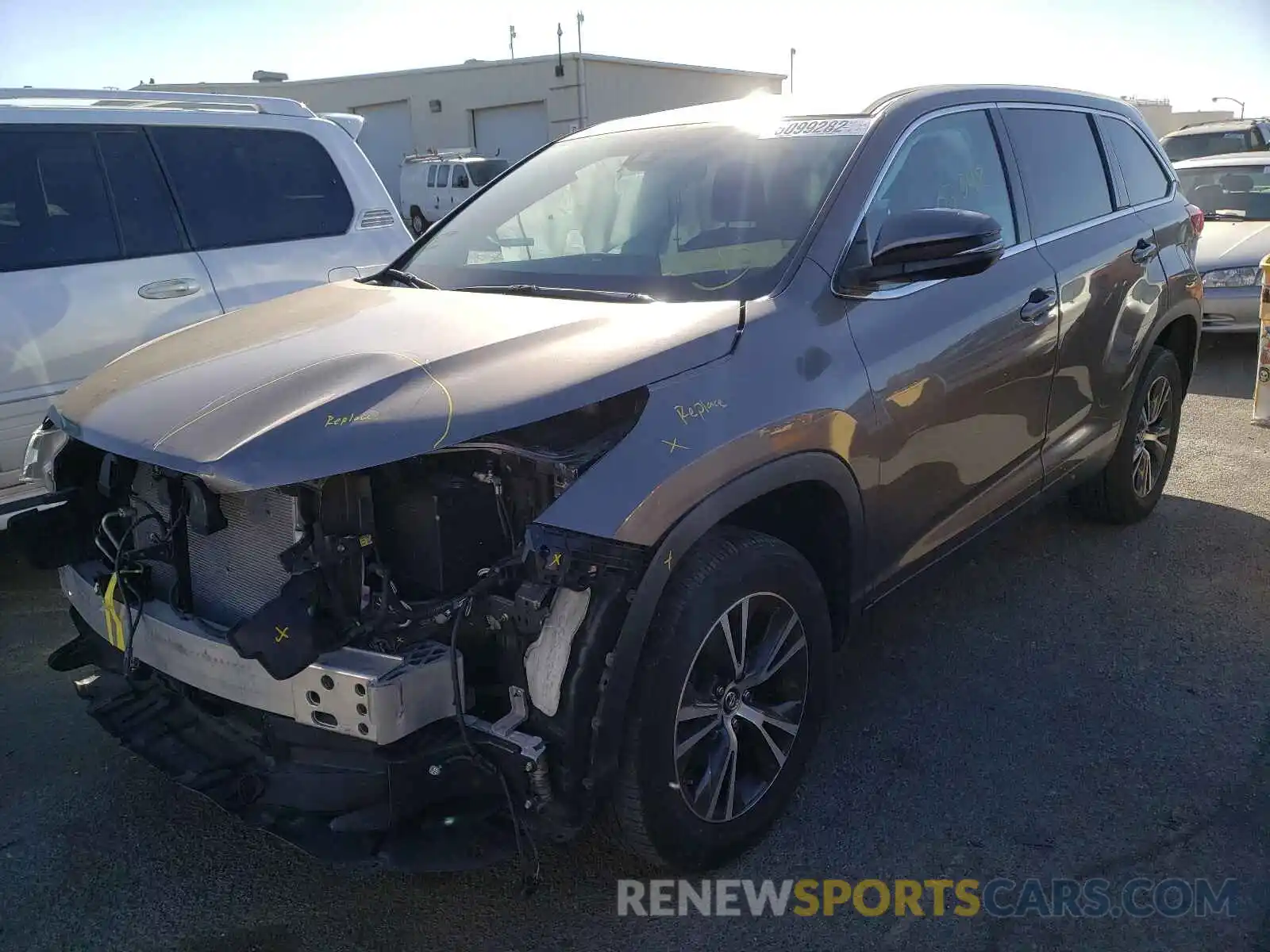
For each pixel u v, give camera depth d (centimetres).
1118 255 425
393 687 217
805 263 290
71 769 329
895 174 326
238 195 543
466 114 3011
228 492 224
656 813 249
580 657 223
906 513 317
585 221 349
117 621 264
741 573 256
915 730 338
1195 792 302
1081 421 418
